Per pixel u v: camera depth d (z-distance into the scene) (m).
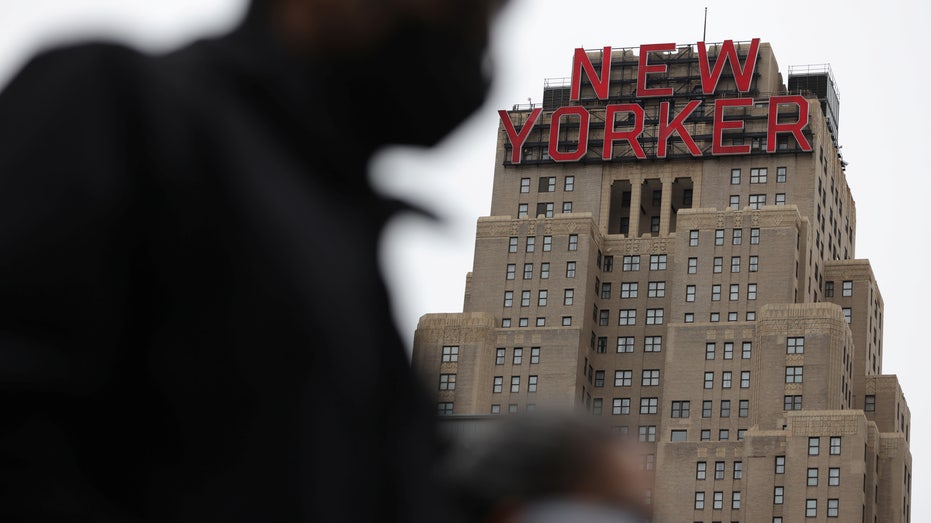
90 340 7.65
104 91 7.76
